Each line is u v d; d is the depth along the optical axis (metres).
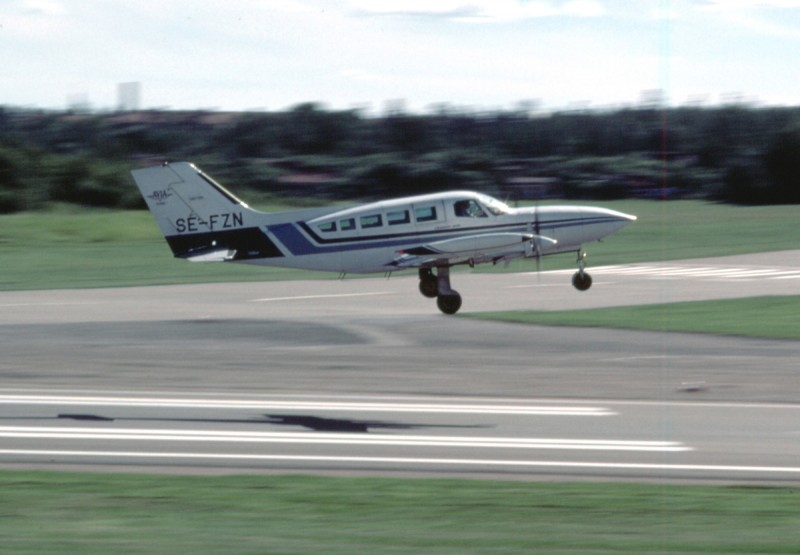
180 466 39.56
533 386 55.28
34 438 44.09
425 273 91.56
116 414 48.75
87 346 69.88
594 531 30.38
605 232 90.81
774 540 29.58
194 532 30.22
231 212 89.62
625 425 46.25
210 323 81.25
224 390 54.66
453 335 73.62
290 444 43.09
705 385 55.16
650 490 35.66
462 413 48.81
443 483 36.66
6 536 29.77
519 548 28.52
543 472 38.62
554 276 122.31
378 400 51.84
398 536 29.78
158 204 89.81
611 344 68.81
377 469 39.16
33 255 157.75
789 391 53.59
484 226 89.31
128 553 28.11
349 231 88.50
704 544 29.14
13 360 64.31
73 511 32.62
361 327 78.31
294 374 59.22
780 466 39.38
